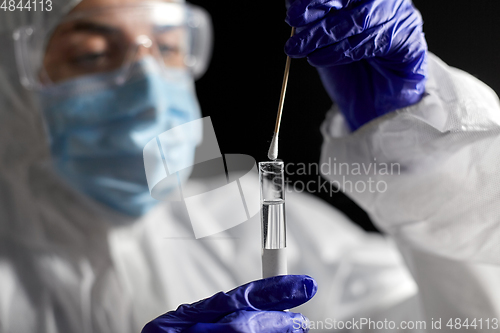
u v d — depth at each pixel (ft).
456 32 4.54
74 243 3.43
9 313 3.16
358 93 3.10
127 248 3.52
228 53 4.79
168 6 3.49
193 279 3.66
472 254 3.02
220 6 4.74
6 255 3.35
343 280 4.17
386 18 2.56
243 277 3.85
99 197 3.48
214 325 2.27
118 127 3.35
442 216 3.00
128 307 3.35
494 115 2.87
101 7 3.35
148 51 3.42
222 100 4.82
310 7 2.38
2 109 3.37
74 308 3.28
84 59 3.32
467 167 2.87
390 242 4.65
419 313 3.75
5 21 3.29
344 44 2.51
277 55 4.76
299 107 4.80
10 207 3.41
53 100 3.33
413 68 2.80
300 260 4.32
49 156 3.44
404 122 2.85
